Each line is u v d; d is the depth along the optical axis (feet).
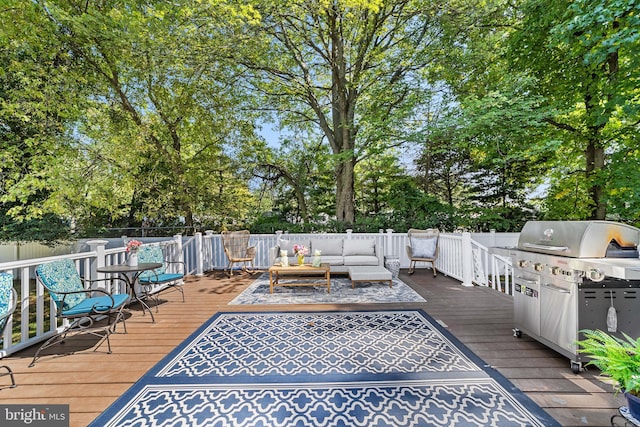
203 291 18.39
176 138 30.71
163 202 30.48
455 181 36.65
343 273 21.08
